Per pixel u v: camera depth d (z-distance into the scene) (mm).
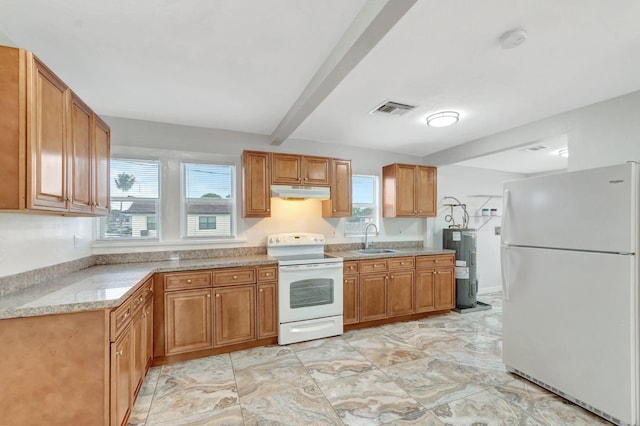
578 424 1892
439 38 1789
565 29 1704
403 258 3900
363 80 2330
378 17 1422
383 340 3268
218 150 3545
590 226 2000
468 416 1971
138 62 2076
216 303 2871
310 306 3273
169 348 2682
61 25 1672
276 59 2041
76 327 1592
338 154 4270
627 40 1806
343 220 4289
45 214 2045
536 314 2324
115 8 1540
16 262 1822
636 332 1811
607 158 2641
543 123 3160
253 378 2455
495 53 1953
